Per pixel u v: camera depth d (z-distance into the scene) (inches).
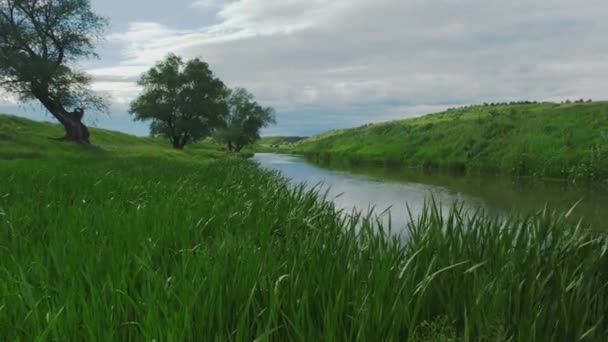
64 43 1439.5
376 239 179.9
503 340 112.6
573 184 1095.0
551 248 179.9
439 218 199.3
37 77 1380.4
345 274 138.3
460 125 2202.3
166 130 2396.7
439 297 135.5
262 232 207.0
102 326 103.4
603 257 175.0
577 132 1462.8
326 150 3334.2
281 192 430.6
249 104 3705.7
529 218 214.8
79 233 185.5
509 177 1314.0
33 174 415.5
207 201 317.7
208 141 5280.5
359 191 921.5
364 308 114.6
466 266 161.3
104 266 144.7
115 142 2282.2
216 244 177.2
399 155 2117.4
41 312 110.9
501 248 178.5
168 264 160.4
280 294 126.6
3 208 252.1
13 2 1366.9
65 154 1124.5
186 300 110.7
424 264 162.7
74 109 1523.1
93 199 308.3
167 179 504.1
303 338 103.1
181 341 96.0
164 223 206.7
